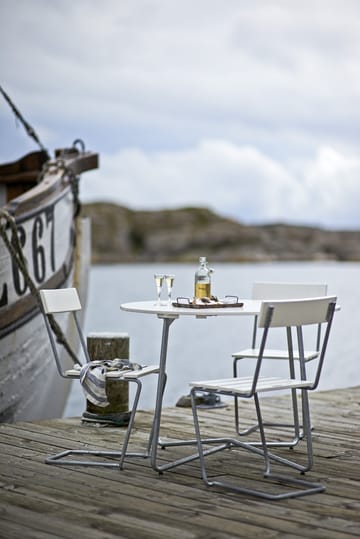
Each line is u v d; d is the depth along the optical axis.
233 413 6.39
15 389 7.30
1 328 6.90
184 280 62.28
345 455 4.97
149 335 32.69
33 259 7.61
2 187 10.12
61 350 8.72
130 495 4.04
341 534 3.49
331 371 20.69
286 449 5.14
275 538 3.43
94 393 4.48
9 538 3.40
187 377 21.89
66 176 8.93
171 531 3.51
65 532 3.48
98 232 86.44
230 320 42.44
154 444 4.49
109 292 55.94
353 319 32.91
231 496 4.04
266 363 23.89
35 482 4.28
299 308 4.03
